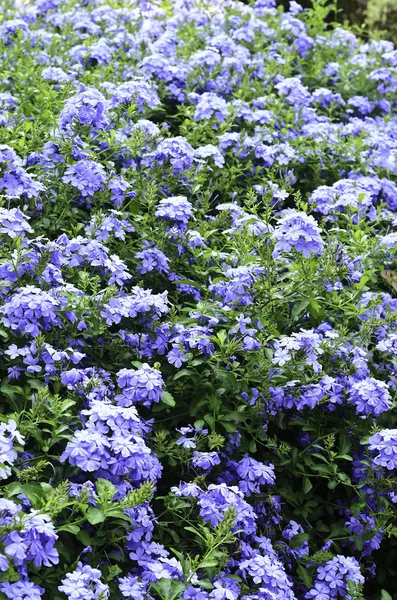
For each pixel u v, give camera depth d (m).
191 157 2.12
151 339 1.83
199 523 1.66
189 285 1.97
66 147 1.99
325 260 1.98
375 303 1.99
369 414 1.89
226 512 1.60
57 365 1.72
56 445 1.66
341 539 1.86
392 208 2.39
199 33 2.92
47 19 2.84
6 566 1.41
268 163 2.38
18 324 1.70
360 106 2.74
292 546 1.79
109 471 1.61
